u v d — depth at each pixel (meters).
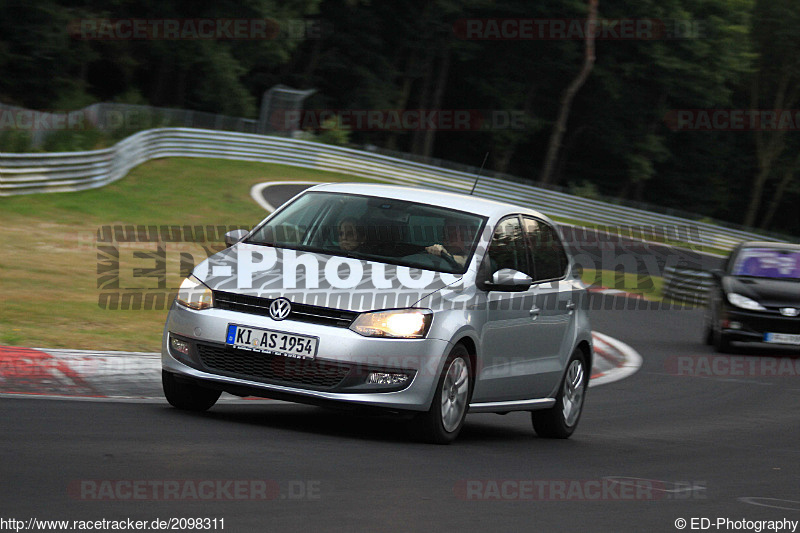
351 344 23.92
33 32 142.62
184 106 181.75
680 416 37.34
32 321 38.81
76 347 34.88
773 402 42.88
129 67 172.00
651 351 58.81
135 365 31.92
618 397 41.53
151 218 85.81
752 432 34.28
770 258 63.41
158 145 126.56
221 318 24.67
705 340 64.19
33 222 73.06
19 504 15.66
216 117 151.88
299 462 20.86
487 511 18.33
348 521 16.45
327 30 199.25
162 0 167.12
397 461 22.30
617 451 28.28
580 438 31.03
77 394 28.47
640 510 19.83
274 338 24.17
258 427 25.06
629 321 74.12
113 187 100.62
